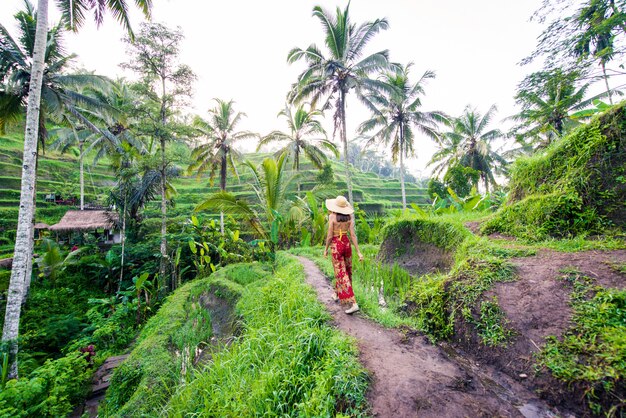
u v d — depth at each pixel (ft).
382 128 80.84
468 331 10.99
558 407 7.64
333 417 7.71
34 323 35.14
